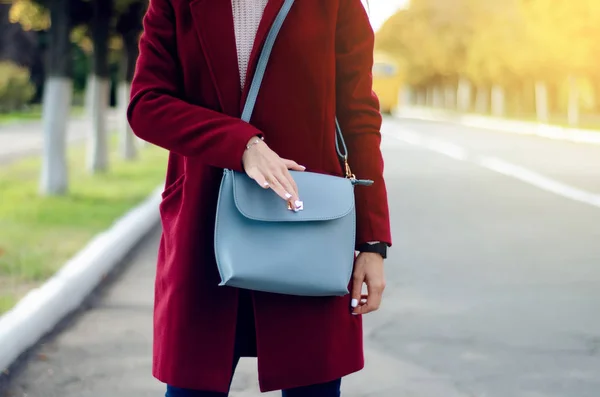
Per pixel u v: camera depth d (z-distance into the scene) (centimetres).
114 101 6969
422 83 7975
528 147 2711
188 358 224
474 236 1018
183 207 226
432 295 718
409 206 1285
